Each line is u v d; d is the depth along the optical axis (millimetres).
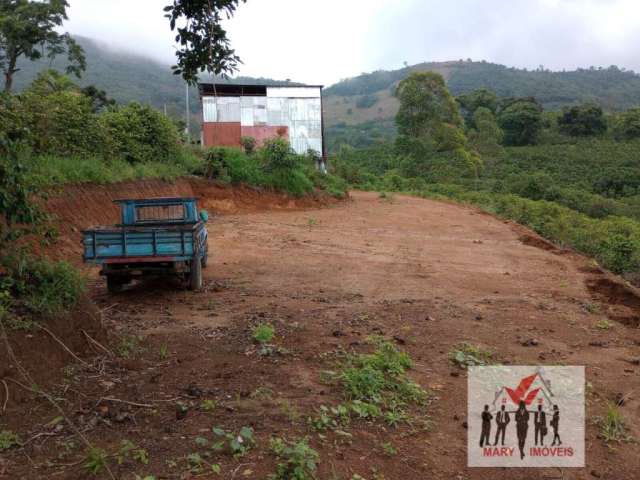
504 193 49000
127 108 23234
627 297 10719
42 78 18250
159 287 10062
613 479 4098
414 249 16078
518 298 9945
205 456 3732
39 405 4375
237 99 37906
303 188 29125
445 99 64812
